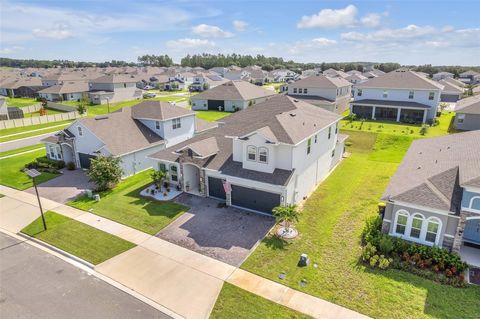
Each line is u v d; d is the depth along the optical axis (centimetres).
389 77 5597
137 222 2194
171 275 1639
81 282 1606
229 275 1630
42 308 1437
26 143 4522
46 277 1652
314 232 2025
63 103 8075
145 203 2488
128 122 3472
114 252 1848
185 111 3841
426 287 1495
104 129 3192
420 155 2395
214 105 6806
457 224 1642
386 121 5272
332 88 6034
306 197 2578
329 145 3070
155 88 12294
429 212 1694
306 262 1681
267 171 2258
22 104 8219
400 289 1486
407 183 1892
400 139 4166
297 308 1393
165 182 2778
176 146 2852
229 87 6912
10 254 1867
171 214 2297
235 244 1908
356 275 1595
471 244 1820
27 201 2600
